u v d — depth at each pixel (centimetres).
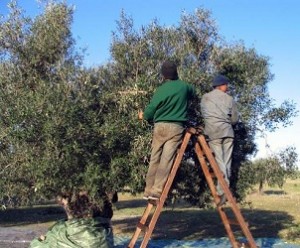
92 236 1041
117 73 1165
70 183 1051
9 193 1103
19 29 1139
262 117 1309
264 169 1313
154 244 1381
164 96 838
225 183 848
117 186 1084
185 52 1196
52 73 1121
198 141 882
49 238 1058
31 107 1001
